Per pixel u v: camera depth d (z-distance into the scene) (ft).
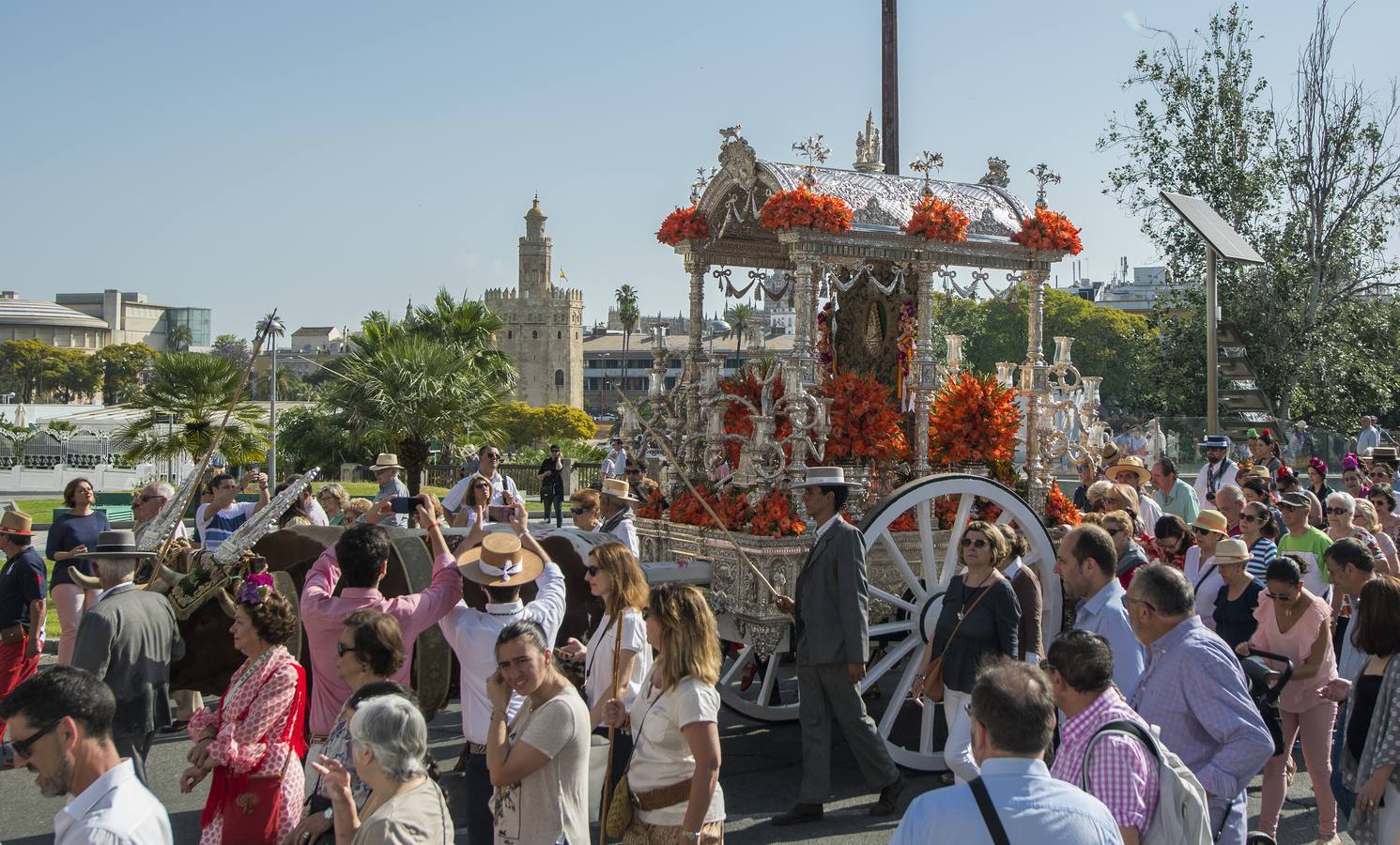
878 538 24.09
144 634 18.78
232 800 15.16
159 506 30.68
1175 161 77.05
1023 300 29.99
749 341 29.68
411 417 77.20
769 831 20.81
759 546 23.91
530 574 17.84
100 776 11.00
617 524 26.89
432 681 21.38
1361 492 36.73
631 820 14.80
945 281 27.61
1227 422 46.21
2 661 25.36
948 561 24.99
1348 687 18.67
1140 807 11.57
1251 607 21.38
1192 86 75.82
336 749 14.26
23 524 25.79
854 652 20.97
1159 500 36.91
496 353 97.45
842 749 26.40
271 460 51.34
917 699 23.85
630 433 30.42
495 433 81.97
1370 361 81.10
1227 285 76.95
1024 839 9.30
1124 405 189.67
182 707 28.40
